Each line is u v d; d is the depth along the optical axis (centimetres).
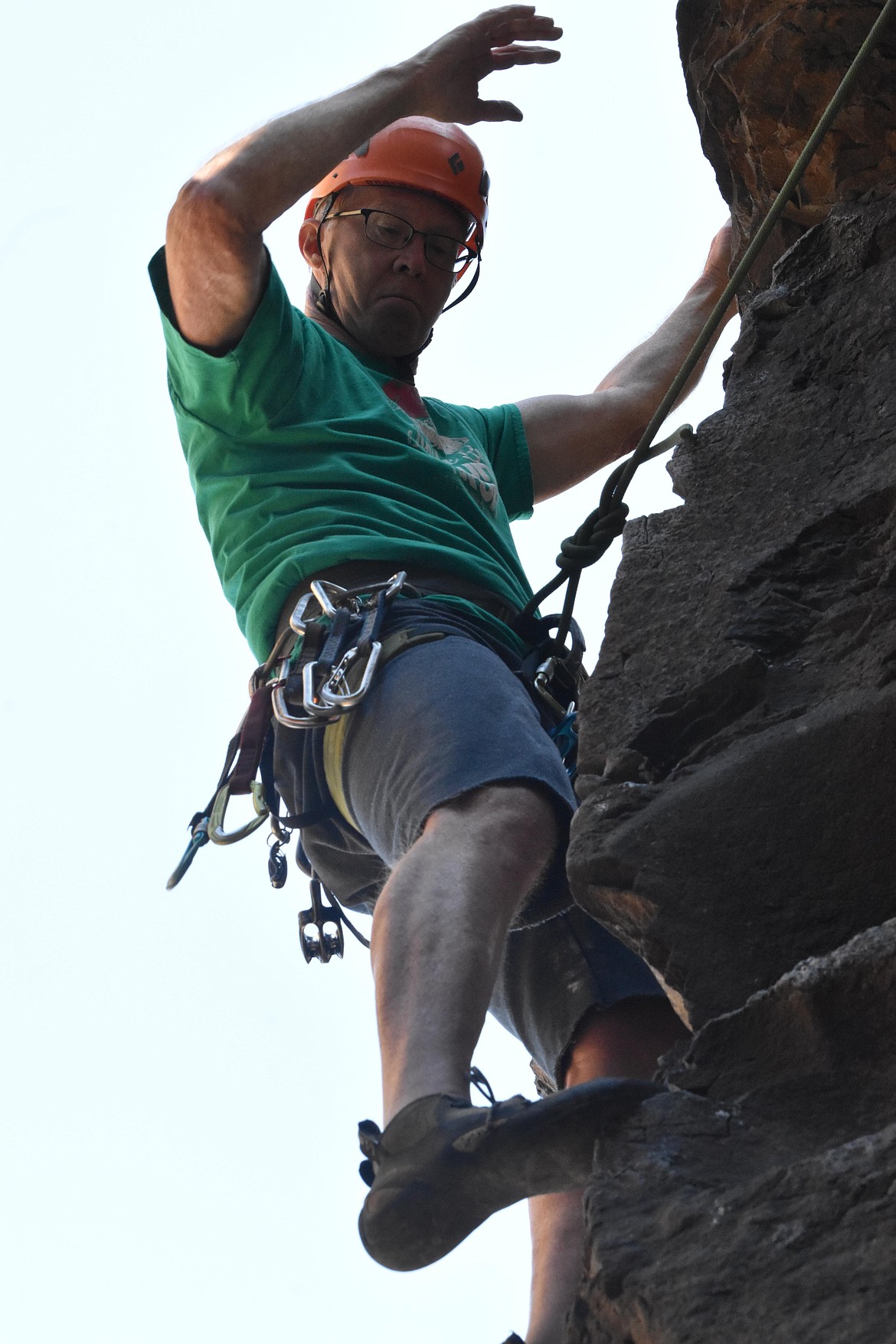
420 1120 358
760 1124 333
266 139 553
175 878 521
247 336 565
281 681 510
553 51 588
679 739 432
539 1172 343
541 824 446
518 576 592
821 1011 342
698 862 395
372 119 566
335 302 641
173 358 586
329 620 514
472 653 496
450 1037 383
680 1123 332
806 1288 282
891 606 422
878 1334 269
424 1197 350
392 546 542
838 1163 301
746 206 601
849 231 539
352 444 580
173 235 554
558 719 532
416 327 636
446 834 434
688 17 589
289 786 527
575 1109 336
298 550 545
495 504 612
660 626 460
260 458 576
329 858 541
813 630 441
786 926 382
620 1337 300
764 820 396
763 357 534
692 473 503
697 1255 297
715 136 600
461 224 650
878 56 539
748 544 470
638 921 401
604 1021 512
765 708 425
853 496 458
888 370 491
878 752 391
